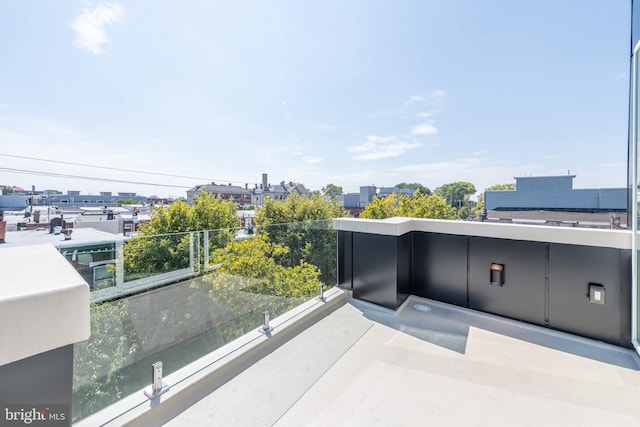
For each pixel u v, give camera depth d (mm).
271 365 2012
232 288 3002
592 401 1664
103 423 1373
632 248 2205
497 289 2867
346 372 1944
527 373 1939
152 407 1490
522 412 1580
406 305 3207
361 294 3391
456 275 3143
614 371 1957
